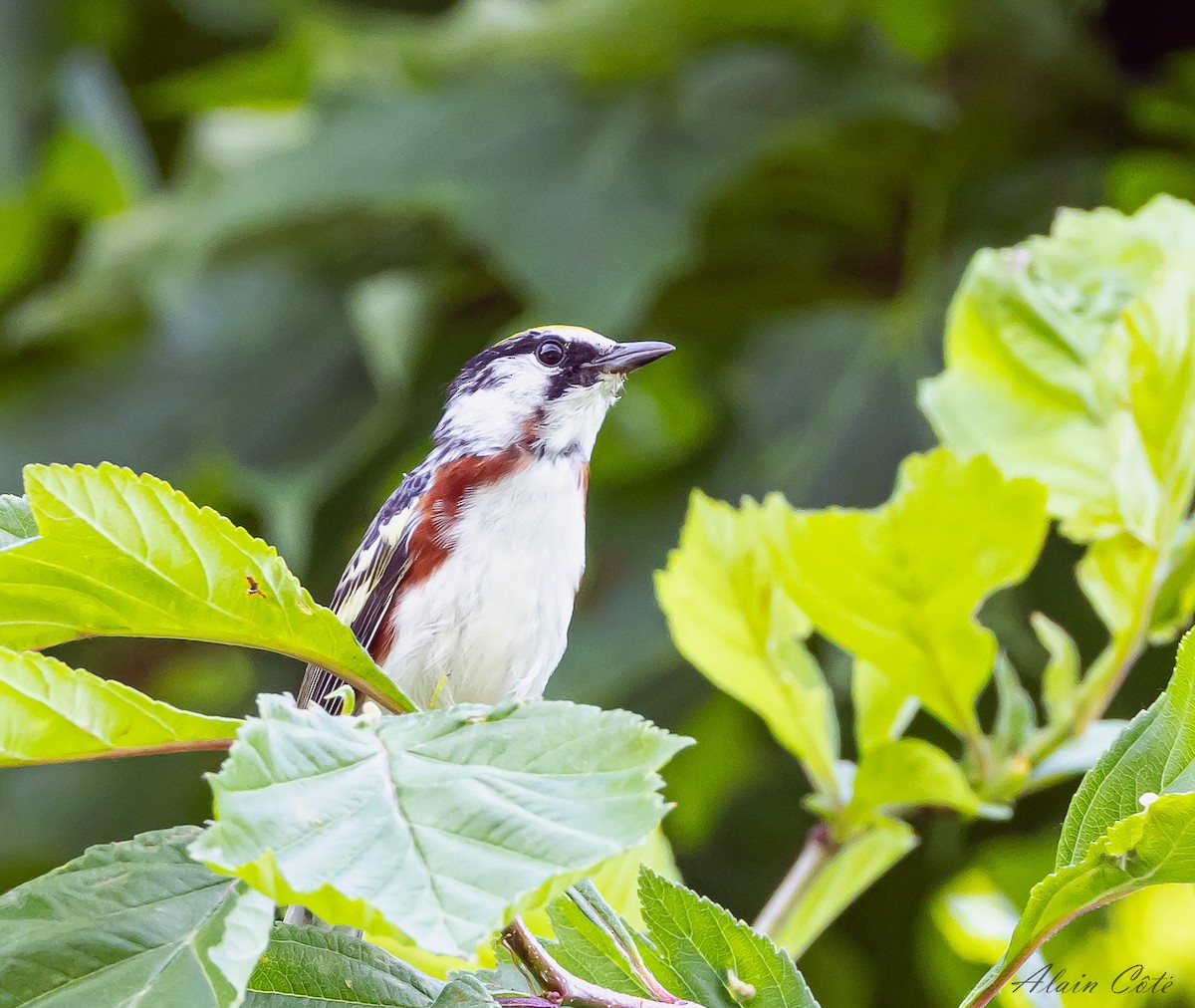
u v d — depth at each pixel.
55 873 3.59
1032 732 6.47
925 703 6.29
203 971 3.24
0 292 15.62
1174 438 6.16
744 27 13.12
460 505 7.93
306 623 3.90
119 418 13.45
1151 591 6.35
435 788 3.12
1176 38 12.56
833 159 12.61
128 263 13.56
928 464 5.77
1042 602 11.04
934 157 12.62
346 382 13.19
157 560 3.80
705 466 12.05
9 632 3.87
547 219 12.05
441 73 13.68
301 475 12.56
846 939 11.07
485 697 7.85
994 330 6.80
